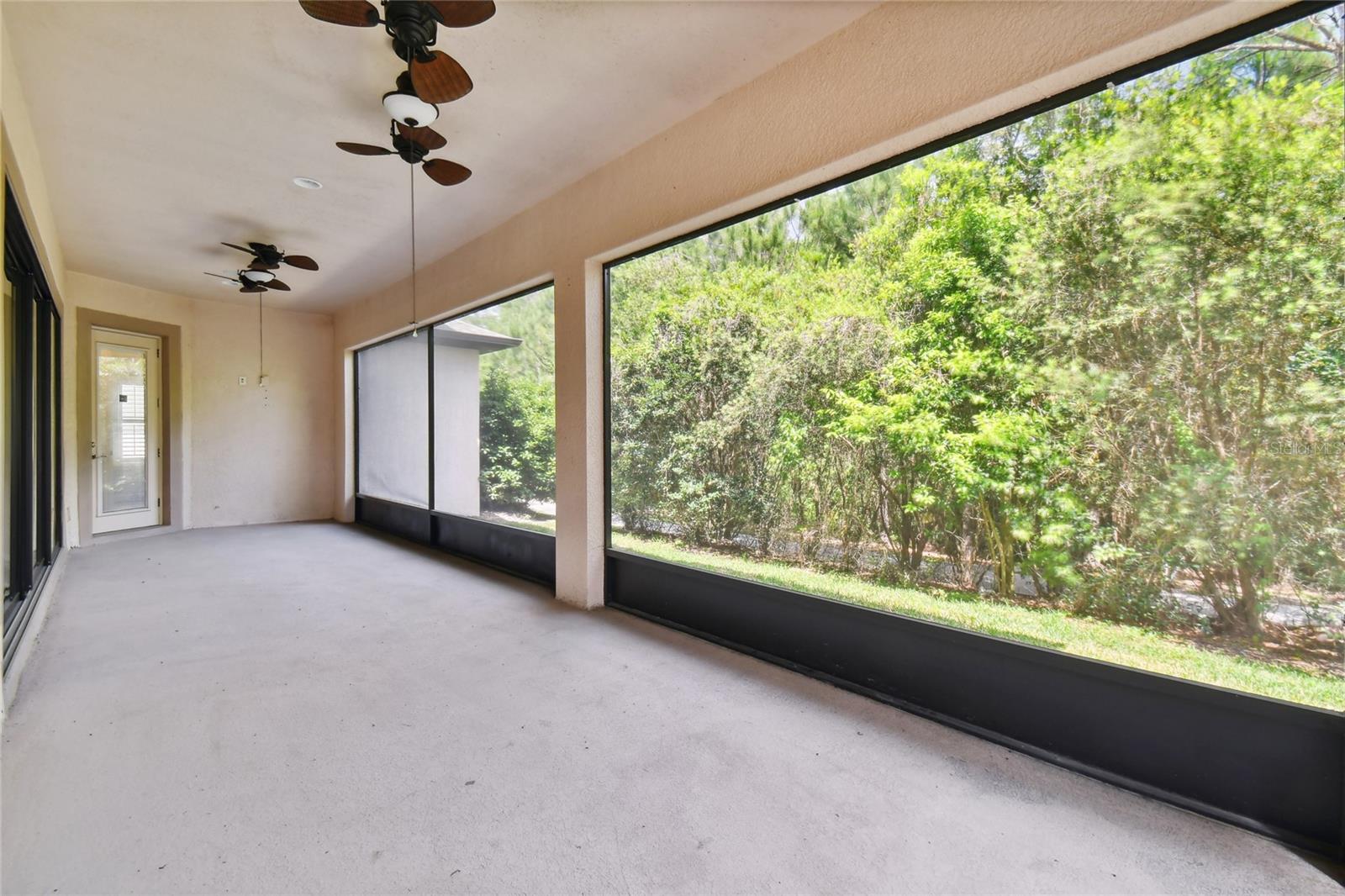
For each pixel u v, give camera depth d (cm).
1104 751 185
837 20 220
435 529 546
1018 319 206
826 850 150
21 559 331
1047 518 201
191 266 514
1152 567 181
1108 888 138
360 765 187
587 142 309
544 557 417
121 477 584
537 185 359
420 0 183
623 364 353
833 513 260
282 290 582
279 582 420
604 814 164
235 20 212
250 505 677
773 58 242
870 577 247
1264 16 153
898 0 208
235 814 163
